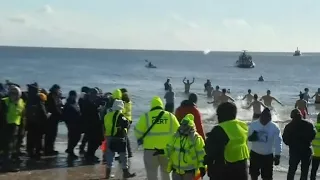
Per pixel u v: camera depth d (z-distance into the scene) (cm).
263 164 943
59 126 1950
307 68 12950
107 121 1075
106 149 1095
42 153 1348
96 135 1266
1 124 1096
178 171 770
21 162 1223
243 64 11850
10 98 1109
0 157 1183
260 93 4622
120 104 1077
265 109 944
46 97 1310
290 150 1017
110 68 10019
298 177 1177
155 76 7400
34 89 1245
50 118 1308
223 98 2730
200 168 753
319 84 6462
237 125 681
